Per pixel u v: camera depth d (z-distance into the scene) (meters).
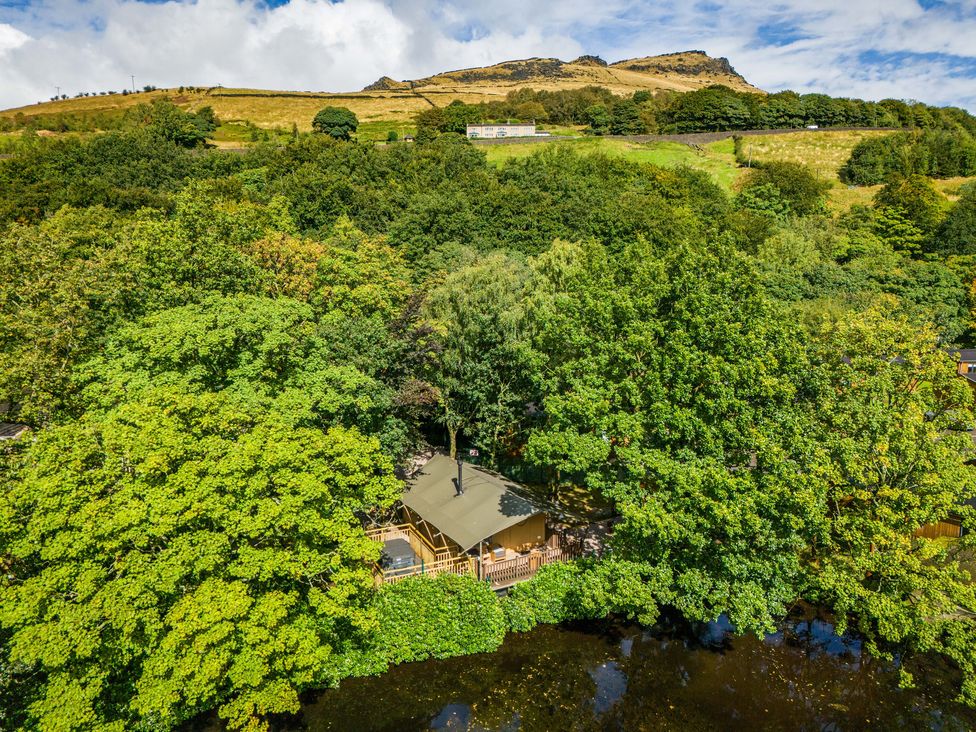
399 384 36.00
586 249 49.09
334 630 26.09
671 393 26.55
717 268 30.06
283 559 21.22
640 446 27.23
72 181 81.69
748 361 26.02
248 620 20.38
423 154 100.62
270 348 29.78
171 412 22.67
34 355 30.38
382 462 26.64
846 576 24.22
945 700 25.38
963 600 22.31
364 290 41.66
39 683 20.75
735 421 25.97
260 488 21.16
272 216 64.88
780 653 28.11
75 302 33.28
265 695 21.19
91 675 18.75
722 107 147.12
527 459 29.31
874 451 25.59
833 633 29.58
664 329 28.47
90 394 27.03
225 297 35.06
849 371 30.52
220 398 24.27
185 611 19.17
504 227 76.69
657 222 75.69
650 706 24.78
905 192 96.81
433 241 71.44
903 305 69.56
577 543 33.31
